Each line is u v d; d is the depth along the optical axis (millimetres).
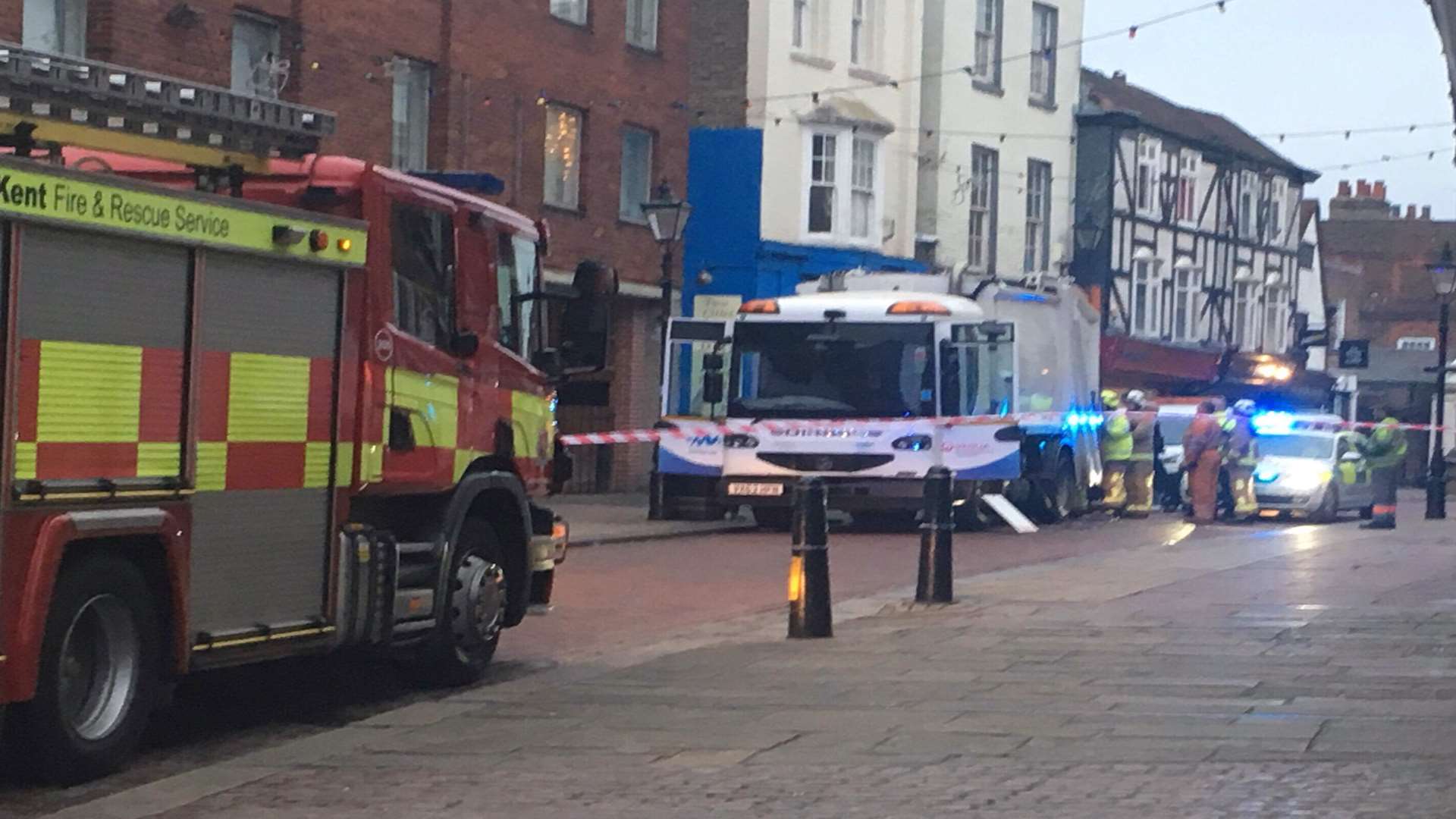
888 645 12461
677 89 33531
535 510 12500
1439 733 8883
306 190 10172
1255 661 11367
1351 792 7570
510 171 28828
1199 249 55469
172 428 8617
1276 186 60625
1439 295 33719
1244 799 7512
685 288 36156
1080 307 30375
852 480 24156
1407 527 28062
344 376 9891
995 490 25609
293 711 10625
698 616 15211
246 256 9086
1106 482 31531
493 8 28219
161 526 8469
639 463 33406
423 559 10953
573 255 30797
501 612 11758
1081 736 8977
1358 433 32344
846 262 37969
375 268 10156
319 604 9750
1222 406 31547
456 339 11102
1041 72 46844
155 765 9031
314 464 9680
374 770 8570
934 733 9148
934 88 42125
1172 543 22266
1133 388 49500
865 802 7656
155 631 8648
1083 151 49406
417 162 27062
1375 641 12266
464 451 11219
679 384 25062
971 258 43844
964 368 24672
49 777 8172
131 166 9969
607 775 8336
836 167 37750
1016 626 13383
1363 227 89875
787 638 13156
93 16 21047
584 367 12195
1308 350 66500
